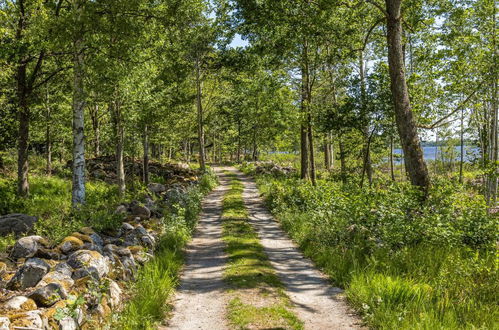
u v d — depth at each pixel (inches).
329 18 572.7
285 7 557.0
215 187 1003.9
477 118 938.7
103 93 494.3
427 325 194.1
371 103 665.0
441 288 245.9
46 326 165.0
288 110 861.8
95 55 474.0
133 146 793.6
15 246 261.3
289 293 283.9
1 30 501.7
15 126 687.7
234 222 550.0
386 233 350.9
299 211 566.6
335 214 459.8
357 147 794.2
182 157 2111.2
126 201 548.7
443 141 1583.4
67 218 401.1
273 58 751.1
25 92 631.2
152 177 1037.8
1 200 571.8
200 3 818.2
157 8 501.0
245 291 274.2
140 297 241.1
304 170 873.5
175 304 262.5
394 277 274.2
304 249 411.5
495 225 355.9
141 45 544.7
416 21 608.7
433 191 441.1
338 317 240.2
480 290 239.9
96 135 1055.0
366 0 482.3
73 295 186.7
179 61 828.6
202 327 224.8
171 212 512.7
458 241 334.6
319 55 708.0
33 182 749.9
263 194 815.1
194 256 390.0
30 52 557.3
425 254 309.3
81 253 244.8
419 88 716.0
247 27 678.5
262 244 440.1
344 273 311.1
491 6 667.4
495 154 816.3
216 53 1025.5
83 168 486.9
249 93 1075.3
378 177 1006.4
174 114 930.1
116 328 197.2
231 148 2278.5
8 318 155.4
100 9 436.1
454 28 722.2
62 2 595.8
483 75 677.3
